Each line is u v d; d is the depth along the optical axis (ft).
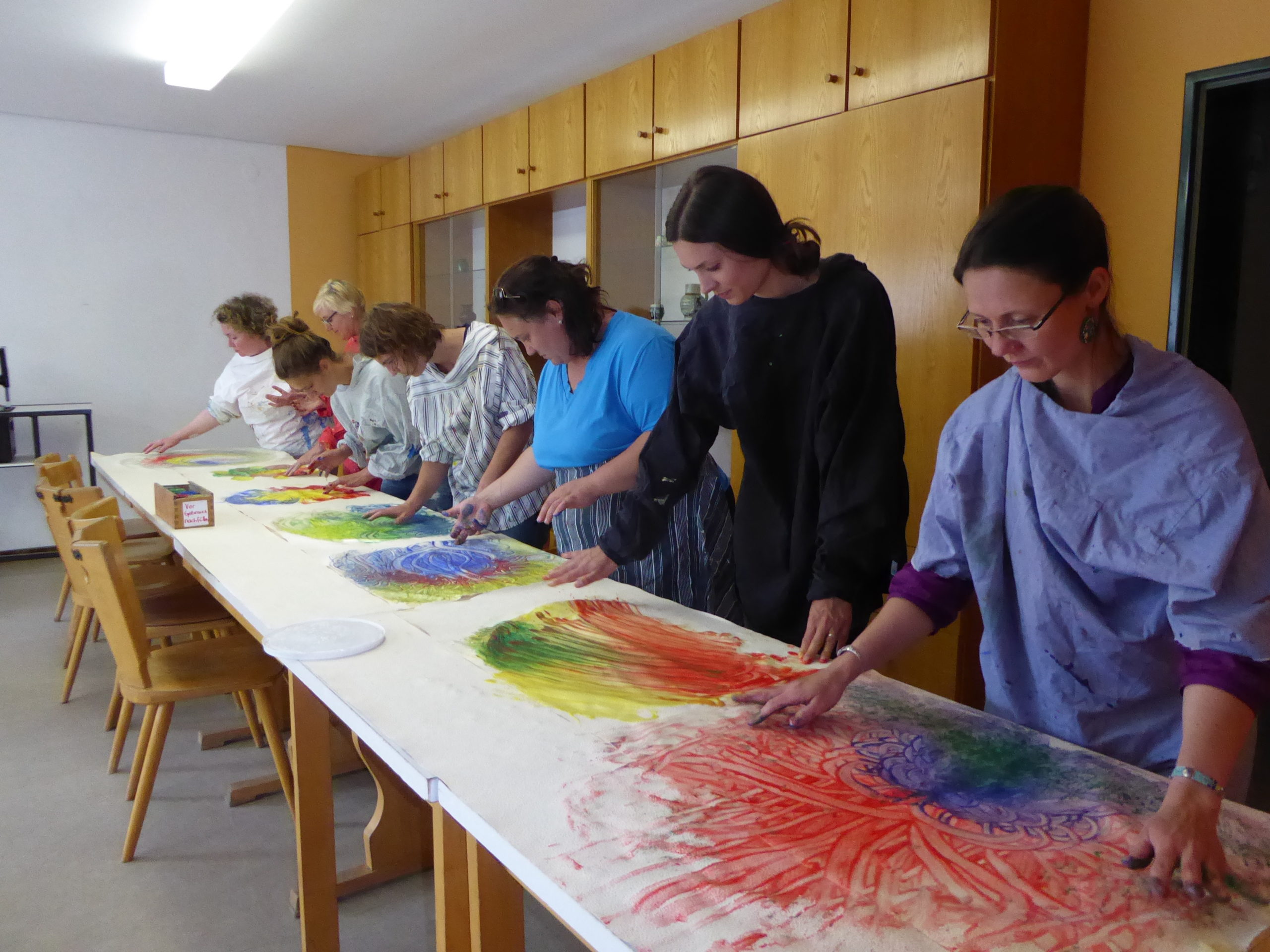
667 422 5.41
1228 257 7.70
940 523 3.72
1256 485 2.86
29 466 16.15
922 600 3.76
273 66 13.52
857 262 4.85
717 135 10.29
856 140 8.68
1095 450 3.11
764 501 5.17
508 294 5.86
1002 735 3.48
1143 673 3.30
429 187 16.52
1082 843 2.71
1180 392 2.99
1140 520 3.02
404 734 3.50
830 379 4.59
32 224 16.70
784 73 9.39
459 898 3.51
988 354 8.09
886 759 3.29
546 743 3.42
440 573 6.08
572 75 13.80
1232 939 2.25
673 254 11.63
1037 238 2.78
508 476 7.01
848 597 4.35
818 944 2.24
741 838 2.74
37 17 11.51
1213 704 2.68
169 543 10.94
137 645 6.63
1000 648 3.65
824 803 2.97
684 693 3.93
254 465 12.25
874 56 8.46
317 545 7.04
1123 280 8.27
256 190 18.61
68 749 8.91
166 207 17.80
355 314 10.82
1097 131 8.29
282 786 7.96
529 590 5.63
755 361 4.91
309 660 4.34
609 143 11.98
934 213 8.05
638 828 2.80
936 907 2.39
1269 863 2.59
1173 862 2.44
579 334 5.97
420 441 8.80
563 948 5.84
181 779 8.28
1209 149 7.60
